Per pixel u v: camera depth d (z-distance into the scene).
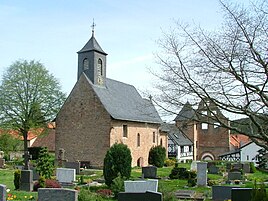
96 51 42.56
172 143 64.81
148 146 48.19
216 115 10.02
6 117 48.47
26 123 48.94
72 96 42.34
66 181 25.19
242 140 68.00
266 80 9.33
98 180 26.42
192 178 27.19
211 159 66.56
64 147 42.16
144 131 47.28
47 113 50.34
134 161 44.38
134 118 44.16
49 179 22.83
